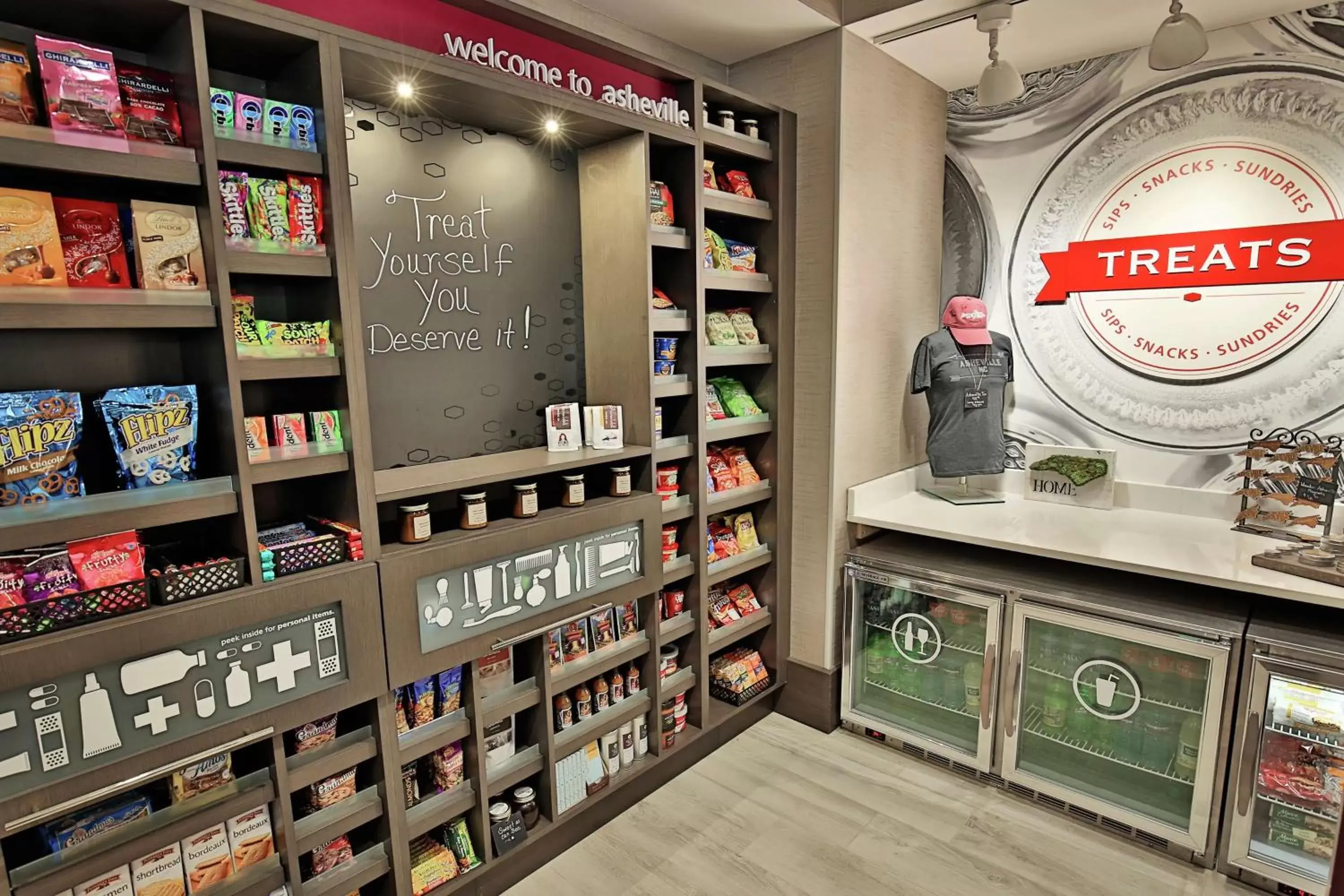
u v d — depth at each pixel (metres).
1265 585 2.11
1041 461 3.15
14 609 1.30
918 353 3.09
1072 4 2.46
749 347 2.82
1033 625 2.63
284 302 1.85
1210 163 2.75
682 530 2.75
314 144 1.64
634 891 2.18
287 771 1.68
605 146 2.39
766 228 2.86
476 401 2.27
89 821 1.46
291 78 1.68
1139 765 2.47
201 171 1.46
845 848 2.35
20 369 1.47
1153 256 2.90
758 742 2.98
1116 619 2.32
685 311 2.56
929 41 2.78
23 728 1.31
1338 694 2.02
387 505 2.07
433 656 1.89
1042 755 2.71
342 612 1.70
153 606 1.47
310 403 1.85
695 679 2.80
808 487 2.99
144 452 1.48
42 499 1.39
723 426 2.76
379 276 2.00
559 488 2.42
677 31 2.68
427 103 1.99
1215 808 2.21
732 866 2.28
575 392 2.57
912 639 2.94
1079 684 2.55
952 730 2.85
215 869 1.62
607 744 2.49
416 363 2.11
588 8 2.48
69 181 1.49
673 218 2.54
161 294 1.44
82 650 1.35
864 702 3.11
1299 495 2.53
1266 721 2.13
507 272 2.32
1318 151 2.55
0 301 1.26
